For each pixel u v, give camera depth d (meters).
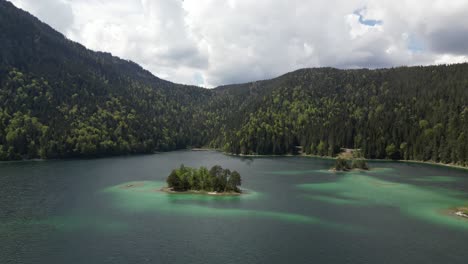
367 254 74.25
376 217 101.25
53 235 83.81
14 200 117.75
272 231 88.06
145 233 85.69
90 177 169.38
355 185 153.88
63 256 71.88
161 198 123.31
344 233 87.06
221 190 135.25
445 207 113.69
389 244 79.88
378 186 151.62
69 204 113.19
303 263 69.81
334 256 73.12
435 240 82.50
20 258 70.75
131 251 74.69
